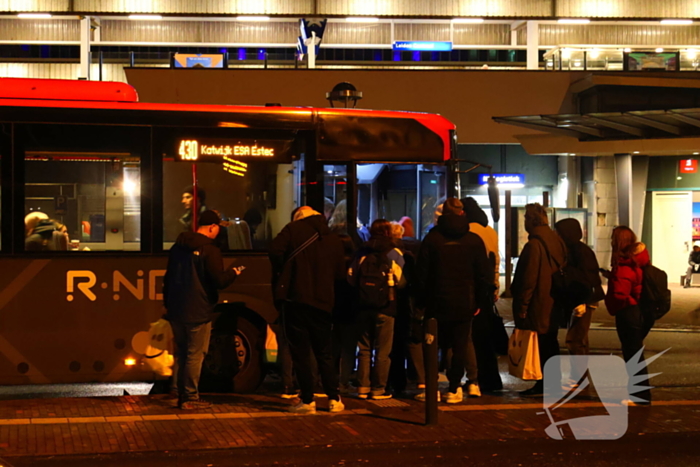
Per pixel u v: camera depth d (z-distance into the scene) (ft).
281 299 22.07
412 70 64.64
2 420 21.09
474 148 78.89
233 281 23.21
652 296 24.07
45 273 24.35
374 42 106.22
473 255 23.24
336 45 105.40
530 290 24.03
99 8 90.58
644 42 103.76
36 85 24.89
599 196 72.23
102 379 24.54
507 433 20.42
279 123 26.11
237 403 23.79
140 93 62.90
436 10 92.43
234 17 79.82
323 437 19.80
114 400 24.04
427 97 64.95
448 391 24.20
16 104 24.66
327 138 26.50
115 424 20.85
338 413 22.40
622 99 64.03
